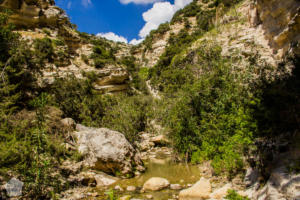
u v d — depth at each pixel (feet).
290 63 23.04
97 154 33.40
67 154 33.91
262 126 19.12
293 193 12.59
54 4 138.51
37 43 96.58
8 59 57.41
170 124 46.73
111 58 156.04
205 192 22.36
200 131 40.50
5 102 44.37
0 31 58.13
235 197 18.61
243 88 32.42
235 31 72.59
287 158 16.69
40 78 75.05
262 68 27.58
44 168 22.11
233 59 50.42
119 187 27.68
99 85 125.49
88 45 156.25
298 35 33.40
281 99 17.53
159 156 49.39
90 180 28.58
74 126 47.73
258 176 20.25
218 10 120.57
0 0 100.07
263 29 51.13
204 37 91.09
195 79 54.03
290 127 18.20
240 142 22.89
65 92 79.82
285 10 37.52
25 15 110.32
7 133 27.09
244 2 95.14
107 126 64.64
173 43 222.89
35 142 23.63
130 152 36.37
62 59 108.99
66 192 24.32
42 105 25.88
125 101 97.35
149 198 23.93
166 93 80.79
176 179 31.19
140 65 273.13
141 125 89.45
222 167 28.43
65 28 141.79
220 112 35.96
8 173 20.85
